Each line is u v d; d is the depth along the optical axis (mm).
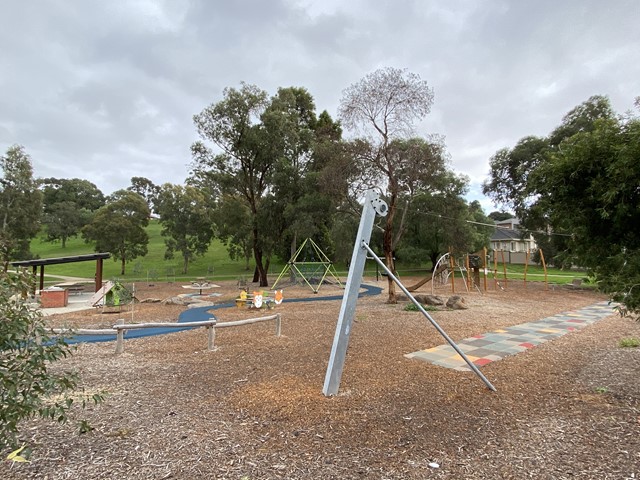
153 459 2848
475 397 4250
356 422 3570
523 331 8414
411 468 2740
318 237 31938
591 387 4535
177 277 34062
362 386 4625
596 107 19531
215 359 6137
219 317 11719
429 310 11828
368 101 12898
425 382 4785
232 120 22891
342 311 4508
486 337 7742
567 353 6336
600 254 4211
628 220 3938
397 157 13109
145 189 88688
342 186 14211
